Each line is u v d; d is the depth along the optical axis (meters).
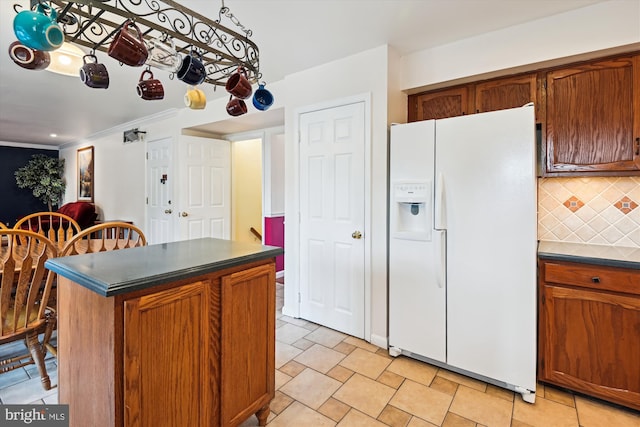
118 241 2.66
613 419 1.72
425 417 1.75
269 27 2.19
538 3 1.93
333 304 2.84
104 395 1.14
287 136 3.10
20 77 2.99
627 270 1.71
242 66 1.71
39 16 1.07
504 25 2.18
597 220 2.27
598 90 2.03
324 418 1.74
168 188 4.42
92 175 6.21
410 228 2.33
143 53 1.28
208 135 4.70
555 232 2.41
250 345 1.58
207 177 4.48
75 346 1.32
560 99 2.14
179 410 1.27
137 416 1.14
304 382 2.07
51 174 7.14
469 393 1.96
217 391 1.43
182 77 1.46
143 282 1.13
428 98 2.66
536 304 1.93
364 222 2.61
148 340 1.17
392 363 2.30
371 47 2.49
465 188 2.04
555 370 1.92
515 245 1.90
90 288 1.12
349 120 2.66
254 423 1.71
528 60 2.13
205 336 1.36
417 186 2.20
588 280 1.81
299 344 2.58
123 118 4.67
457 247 2.08
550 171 2.19
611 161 1.98
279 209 4.63
